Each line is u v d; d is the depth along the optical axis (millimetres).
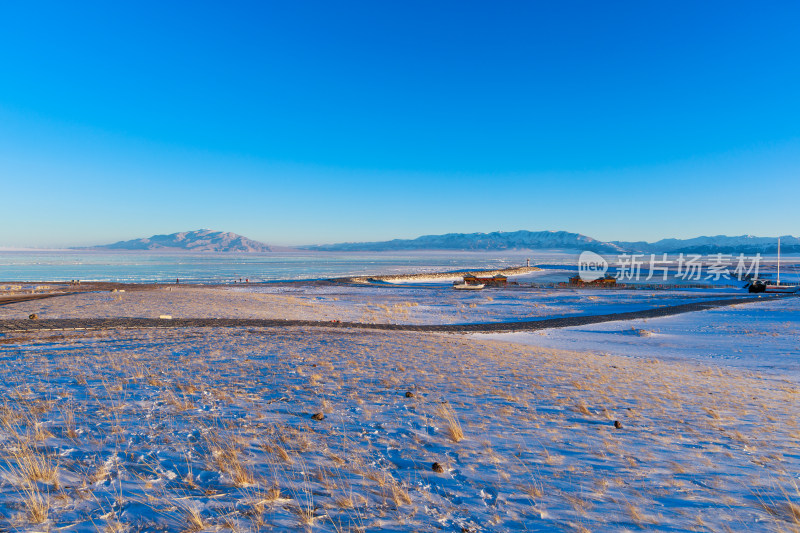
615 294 72312
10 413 5602
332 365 11781
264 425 5875
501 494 4145
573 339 29516
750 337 30141
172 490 3672
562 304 56969
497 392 9539
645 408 9047
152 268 192625
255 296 46156
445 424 6609
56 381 8266
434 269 196500
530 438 6203
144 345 14961
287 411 6785
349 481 4203
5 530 2799
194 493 3654
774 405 10641
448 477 4516
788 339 29047
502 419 7215
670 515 3889
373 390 8898
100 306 31969
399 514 3562
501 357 16328
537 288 87750
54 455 4270
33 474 3678
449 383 10242
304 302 46375
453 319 41781
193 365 10898
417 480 4371
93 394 7152
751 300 59438
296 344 16469
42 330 19781
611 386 11547
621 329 34781
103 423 5508
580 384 11273
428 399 8359
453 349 17766
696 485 4746
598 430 6953
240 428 5625
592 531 3484
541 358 17078
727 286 93125
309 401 7555
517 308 51562
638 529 3570
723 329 34438
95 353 12641
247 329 22766
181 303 36125
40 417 5594
